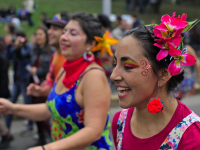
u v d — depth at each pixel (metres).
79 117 1.83
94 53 2.00
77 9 20.03
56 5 20.58
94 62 1.91
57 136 1.97
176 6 24.41
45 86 2.71
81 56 1.91
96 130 1.67
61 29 2.65
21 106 2.10
